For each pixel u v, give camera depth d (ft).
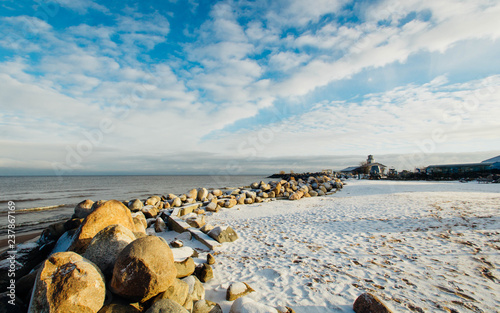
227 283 15.48
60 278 8.98
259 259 19.94
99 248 12.05
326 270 16.81
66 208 72.13
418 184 88.02
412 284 14.03
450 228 24.52
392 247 20.53
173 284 11.34
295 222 34.19
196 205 47.29
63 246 18.24
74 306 8.39
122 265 10.07
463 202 39.42
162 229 31.71
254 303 10.96
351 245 21.97
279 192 69.82
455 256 17.58
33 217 58.39
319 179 94.02
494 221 25.85
